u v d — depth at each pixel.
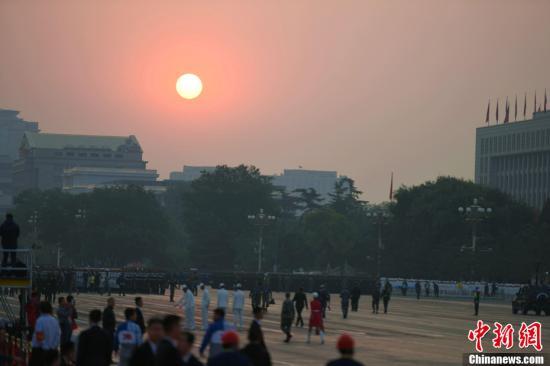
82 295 142.12
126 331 39.56
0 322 48.50
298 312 87.25
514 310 123.25
